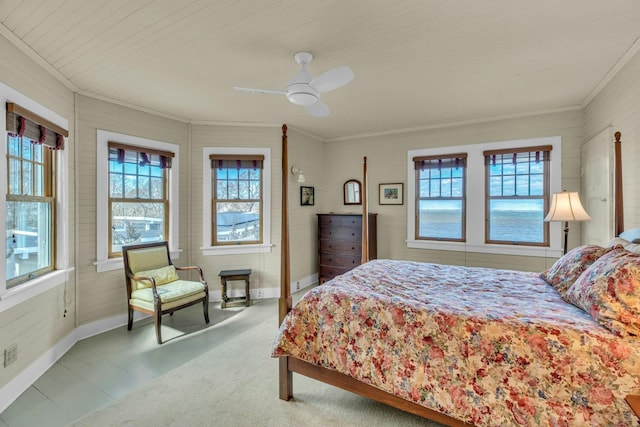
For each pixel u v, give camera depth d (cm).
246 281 404
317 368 189
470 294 196
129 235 358
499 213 411
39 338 243
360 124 444
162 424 183
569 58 247
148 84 297
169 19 196
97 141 323
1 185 207
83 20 196
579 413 127
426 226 461
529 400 134
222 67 262
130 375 238
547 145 376
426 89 312
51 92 265
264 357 264
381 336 168
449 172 443
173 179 397
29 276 242
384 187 489
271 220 443
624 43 225
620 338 130
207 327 334
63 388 222
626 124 254
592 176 323
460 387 146
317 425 181
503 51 236
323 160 539
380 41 222
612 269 149
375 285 217
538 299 185
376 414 191
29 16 192
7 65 212
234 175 437
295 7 183
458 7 183
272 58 247
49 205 272
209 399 206
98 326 321
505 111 382
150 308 304
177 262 404
